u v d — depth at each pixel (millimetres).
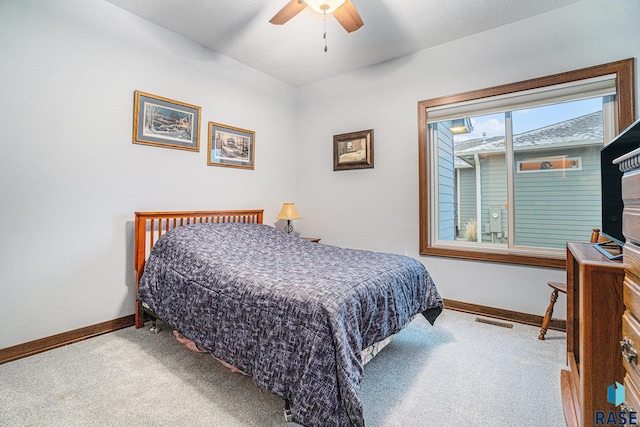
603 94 2355
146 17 2637
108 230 2463
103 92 2420
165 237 2441
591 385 1106
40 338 2125
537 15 2576
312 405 1252
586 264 1121
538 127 2748
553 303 2311
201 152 3139
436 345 2260
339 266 2016
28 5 2053
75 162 2279
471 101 2914
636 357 792
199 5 2475
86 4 2320
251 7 2500
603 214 1593
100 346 2207
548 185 2738
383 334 1717
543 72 2562
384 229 3494
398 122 3373
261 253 2465
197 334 1902
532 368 1927
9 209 1994
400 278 2010
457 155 3291
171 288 2158
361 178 3674
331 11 2018
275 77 3934
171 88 2867
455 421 1459
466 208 3262
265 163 3842
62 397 1608
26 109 2053
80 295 2316
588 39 2383
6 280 1986
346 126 3789
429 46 3109
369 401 1608
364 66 3600
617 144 1451
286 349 1396
